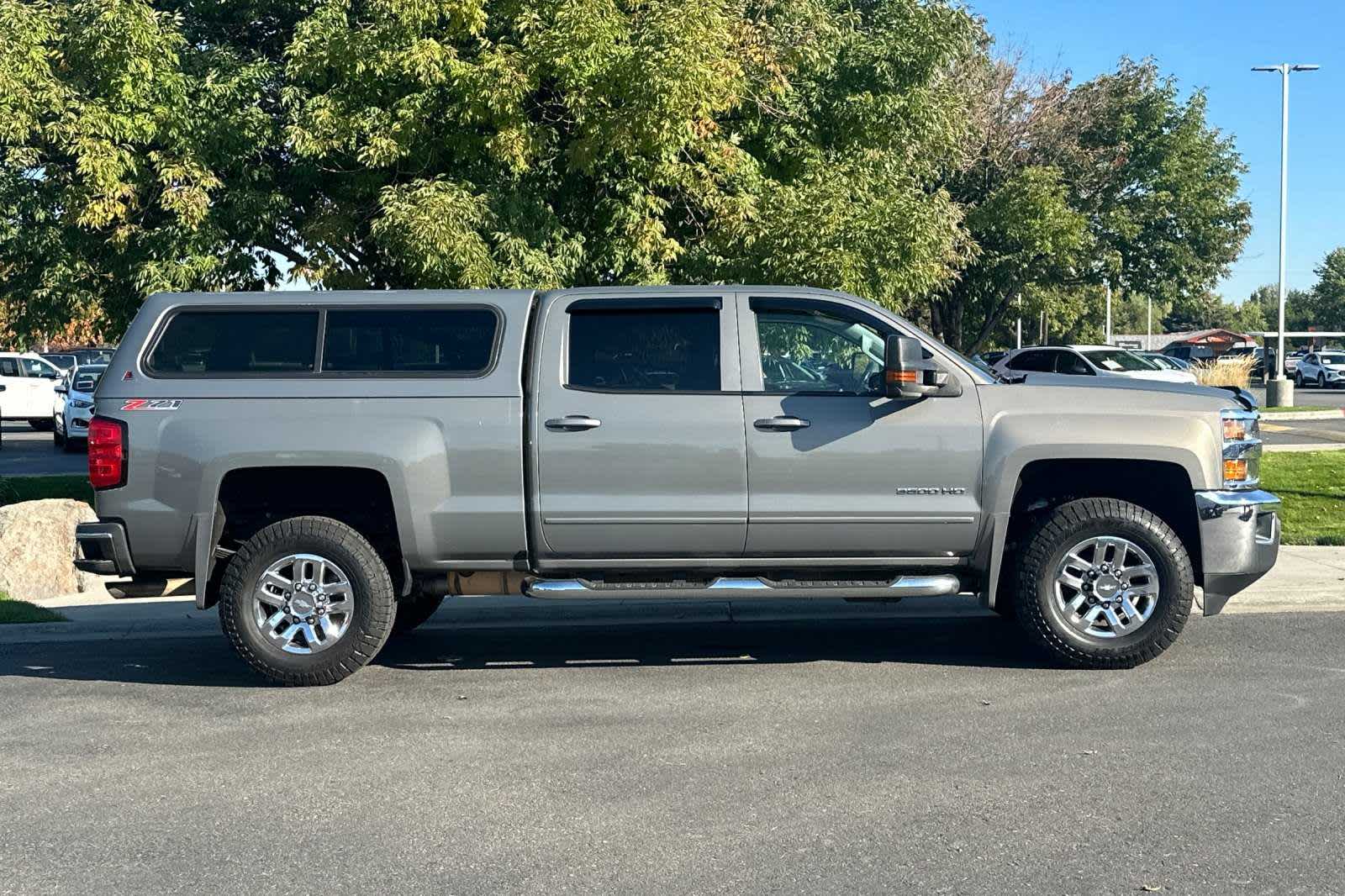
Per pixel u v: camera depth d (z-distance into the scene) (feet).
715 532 22.45
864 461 22.38
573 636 27.30
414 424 22.33
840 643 26.05
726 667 23.97
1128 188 131.75
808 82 49.39
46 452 76.79
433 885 13.56
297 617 22.62
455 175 41.37
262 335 22.85
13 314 46.75
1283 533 37.60
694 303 22.90
